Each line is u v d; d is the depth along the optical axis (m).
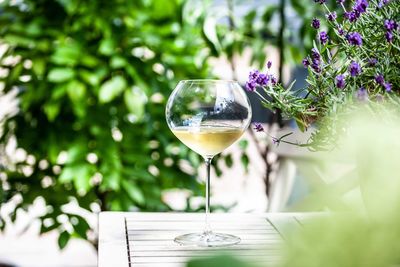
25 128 2.80
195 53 2.80
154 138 2.84
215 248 1.24
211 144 1.34
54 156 2.70
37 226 5.05
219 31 2.88
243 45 2.95
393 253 0.33
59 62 2.56
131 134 2.76
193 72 2.82
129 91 2.64
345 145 0.46
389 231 0.33
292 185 2.70
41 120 2.81
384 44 1.12
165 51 2.77
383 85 1.01
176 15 2.80
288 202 2.68
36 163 2.82
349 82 1.12
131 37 2.72
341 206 0.43
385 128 0.43
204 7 2.82
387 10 1.17
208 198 1.36
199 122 1.32
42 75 2.71
